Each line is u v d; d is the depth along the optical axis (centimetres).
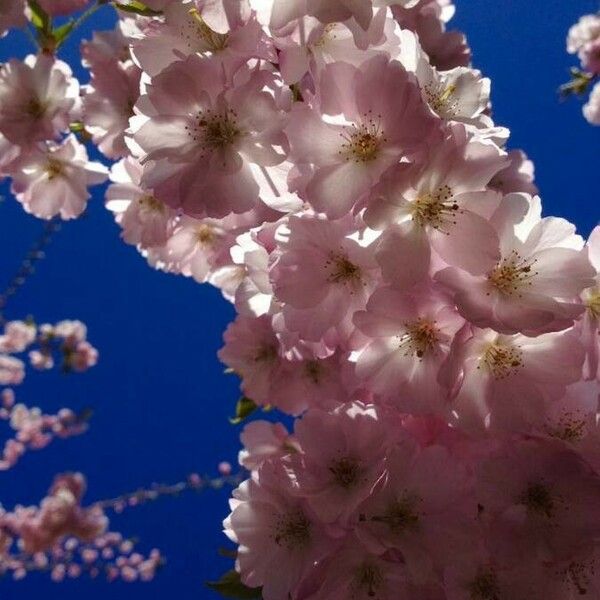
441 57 39
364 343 26
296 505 27
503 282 23
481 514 25
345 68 24
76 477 93
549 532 24
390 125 24
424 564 24
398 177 23
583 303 24
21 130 35
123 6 29
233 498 28
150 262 39
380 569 25
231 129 25
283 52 25
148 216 37
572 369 24
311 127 25
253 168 26
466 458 26
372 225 23
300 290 26
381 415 26
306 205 26
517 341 24
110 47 36
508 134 26
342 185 24
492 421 24
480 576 24
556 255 24
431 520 25
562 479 24
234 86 25
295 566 26
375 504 25
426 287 23
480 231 23
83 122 36
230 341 35
